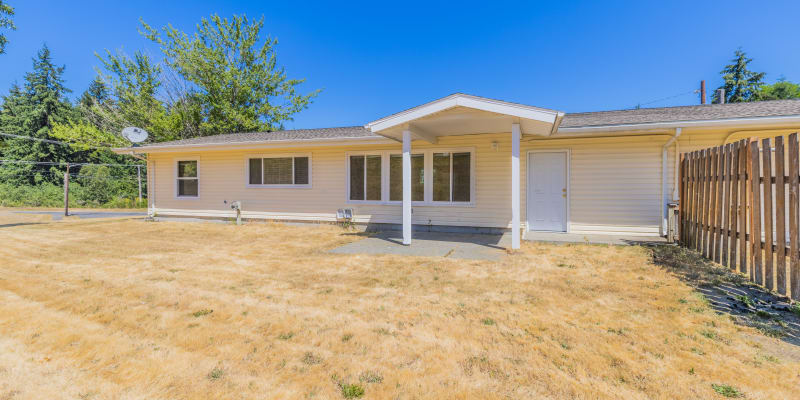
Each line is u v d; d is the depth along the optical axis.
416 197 9.19
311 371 2.29
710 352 2.46
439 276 4.67
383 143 9.26
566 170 8.01
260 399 1.98
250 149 10.75
